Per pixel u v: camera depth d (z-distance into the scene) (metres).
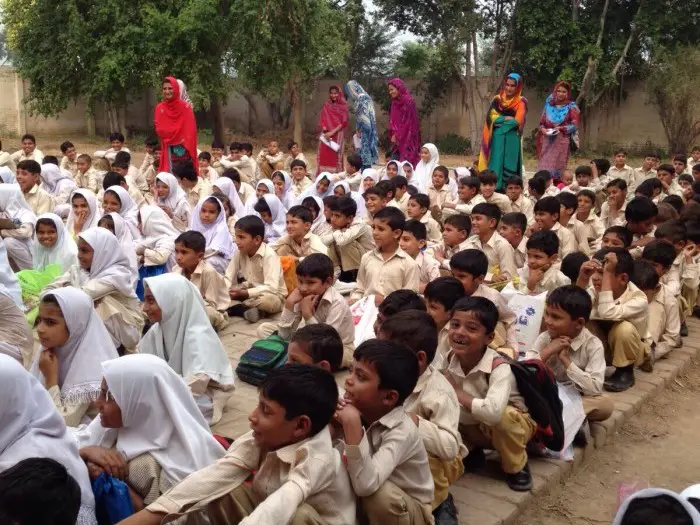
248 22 19.25
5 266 4.82
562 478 4.07
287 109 30.31
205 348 4.14
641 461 4.44
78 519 2.73
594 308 5.18
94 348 3.77
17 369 2.71
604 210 8.84
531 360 3.74
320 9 19.83
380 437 2.83
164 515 2.63
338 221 7.50
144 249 6.82
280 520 2.37
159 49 19.95
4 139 26.20
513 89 11.45
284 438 2.60
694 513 1.88
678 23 25.14
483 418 3.45
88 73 21.27
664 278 6.41
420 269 5.92
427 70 29.00
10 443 2.69
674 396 5.47
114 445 3.14
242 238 6.50
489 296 4.60
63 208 9.25
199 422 3.18
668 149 25.58
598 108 26.72
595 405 4.32
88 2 20.92
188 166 9.19
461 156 27.31
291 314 5.09
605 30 26.11
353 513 2.71
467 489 3.74
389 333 3.26
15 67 23.98
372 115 15.01
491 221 6.12
